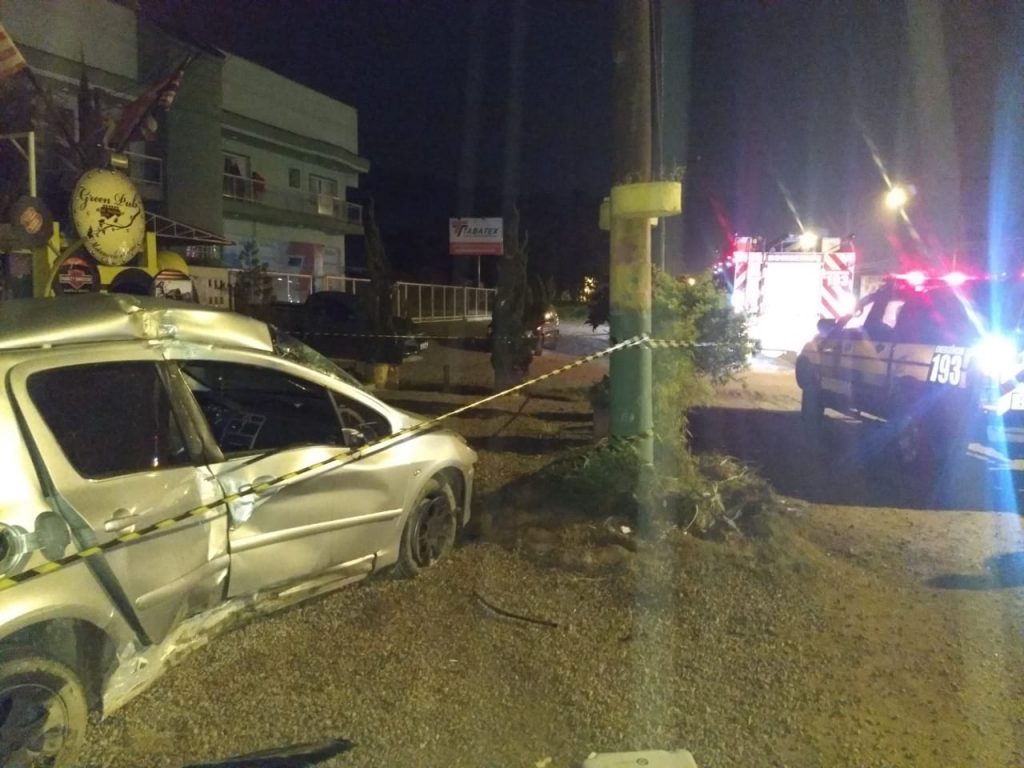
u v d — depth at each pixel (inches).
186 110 1203.9
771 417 511.2
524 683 178.4
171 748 155.9
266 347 198.4
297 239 1610.5
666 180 278.5
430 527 238.2
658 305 302.5
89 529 148.0
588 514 259.9
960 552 260.8
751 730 162.4
